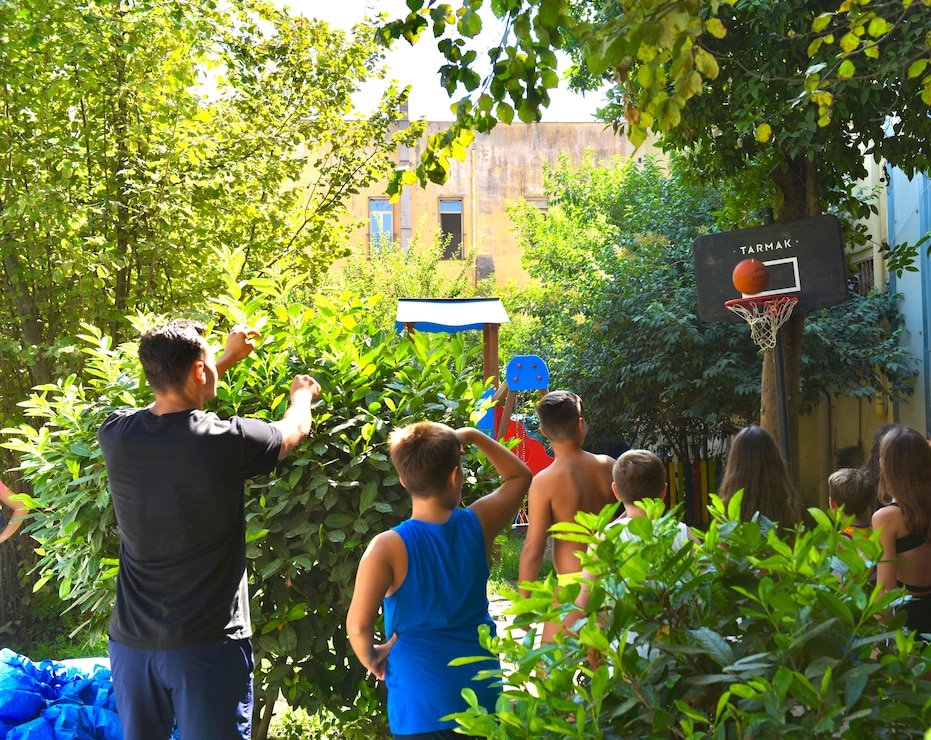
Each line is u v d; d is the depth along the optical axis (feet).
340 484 13.09
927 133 26.89
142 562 9.91
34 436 14.57
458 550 9.89
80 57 29.76
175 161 34.22
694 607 6.68
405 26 11.94
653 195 47.29
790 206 29.55
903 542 12.75
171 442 9.87
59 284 31.60
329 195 44.19
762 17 24.62
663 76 10.45
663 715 6.01
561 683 6.51
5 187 31.35
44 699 13.84
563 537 6.89
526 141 90.94
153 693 9.91
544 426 14.52
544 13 10.93
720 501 7.59
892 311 40.06
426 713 9.47
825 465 43.78
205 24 34.63
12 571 29.27
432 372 14.66
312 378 13.37
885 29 15.99
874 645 6.29
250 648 10.32
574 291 48.42
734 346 40.45
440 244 81.20
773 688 5.60
